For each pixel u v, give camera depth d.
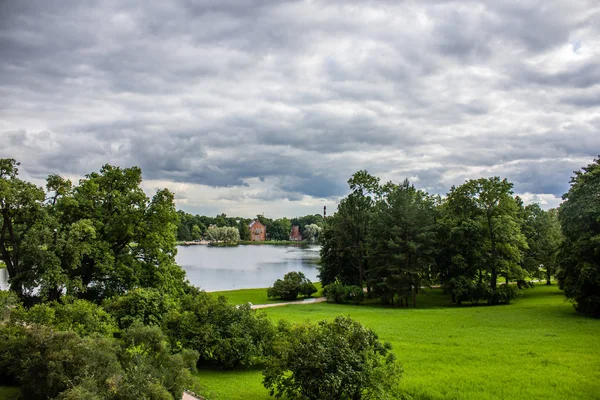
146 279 34.09
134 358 12.93
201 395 15.01
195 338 19.89
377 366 14.32
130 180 36.00
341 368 13.20
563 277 38.38
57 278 27.56
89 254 30.95
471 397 16.48
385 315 39.84
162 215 35.94
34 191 28.73
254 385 17.52
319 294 63.00
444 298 58.44
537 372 19.62
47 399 11.71
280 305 48.97
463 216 53.34
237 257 132.50
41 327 13.92
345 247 59.69
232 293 59.47
